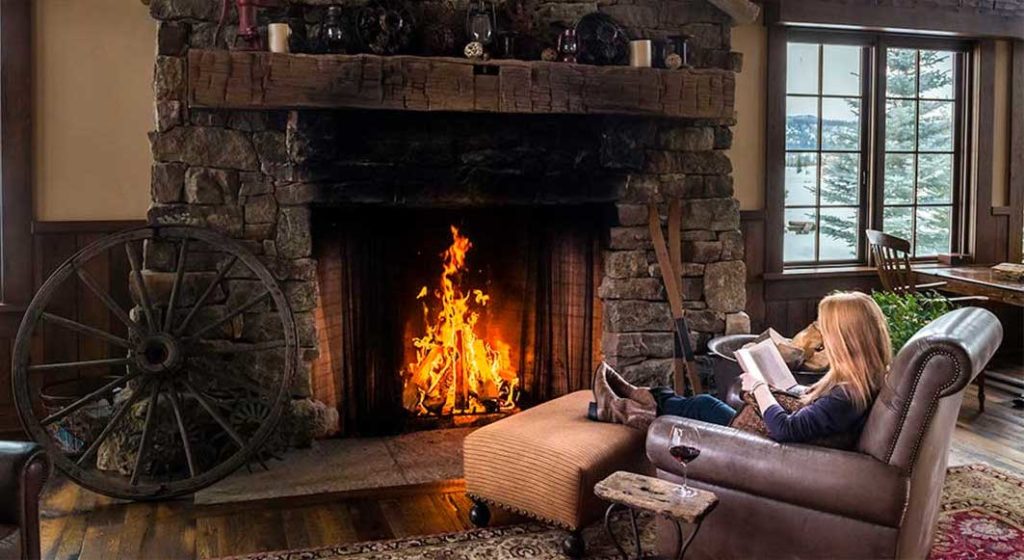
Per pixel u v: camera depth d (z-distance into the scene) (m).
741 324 4.90
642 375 4.76
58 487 3.86
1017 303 4.99
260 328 4.19
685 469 2.79
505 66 4.22
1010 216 6.22
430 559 3.12
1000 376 5.39
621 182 4.64
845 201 5.88
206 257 4.13
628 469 3.32
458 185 4.39
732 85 4.59
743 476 2.77
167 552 3.20
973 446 4.46
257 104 3.92
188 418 4.01
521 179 4.48
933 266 5.95
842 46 5.77
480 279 4.79
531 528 3.41
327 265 4.42
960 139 6.13
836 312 2.72
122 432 3.93
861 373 2.67
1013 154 6.18
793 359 3.82
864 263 5.94
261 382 4.20
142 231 3.85
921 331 2.66
